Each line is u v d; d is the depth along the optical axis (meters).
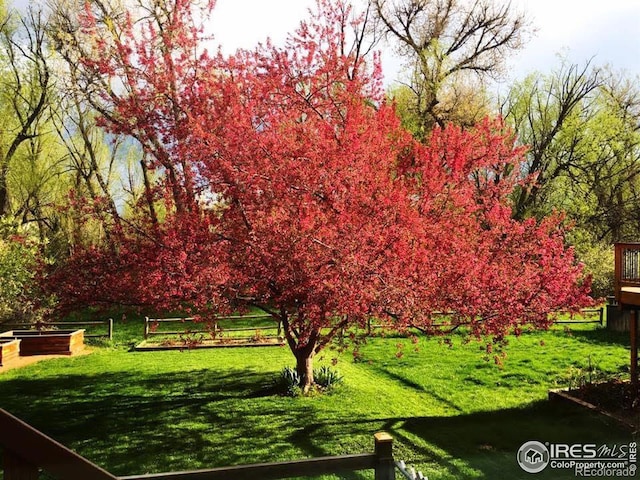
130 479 3.56
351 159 7.79
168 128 8.81
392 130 8.80
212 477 3.67
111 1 19.64
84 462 1.79
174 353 15.02
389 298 7.33
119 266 9.15
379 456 3.82
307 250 7.86
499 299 8.02
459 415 9.29
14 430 1.73
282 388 10.78
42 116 24.62
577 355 13.76
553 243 8.71
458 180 8.89
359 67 9.30
